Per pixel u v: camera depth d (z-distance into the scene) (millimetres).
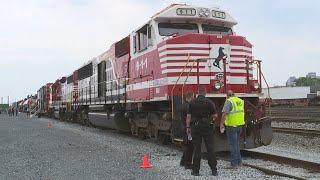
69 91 39562
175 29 15484
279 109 45781
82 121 33188
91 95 28422
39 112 64812
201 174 10477
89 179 9891
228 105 11406
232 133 11508
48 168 11578
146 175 10312
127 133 23234
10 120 48688
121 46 20328
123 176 10227
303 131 20016
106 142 18531
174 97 13844
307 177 9828
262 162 12289
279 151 14703
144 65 16766
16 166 12062
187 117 10523
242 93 13805
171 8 15227
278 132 20969
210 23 15734
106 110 23953
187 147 11227
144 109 17391
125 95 19625
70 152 15078
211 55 14188
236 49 14406
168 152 14508
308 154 13859
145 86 16656
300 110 41562
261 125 13461
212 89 13992
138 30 17375
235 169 11125
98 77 26078
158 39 15281
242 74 14375
